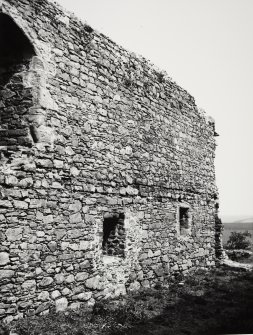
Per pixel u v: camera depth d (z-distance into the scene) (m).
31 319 5.57
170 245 9.83
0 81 6.40
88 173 7.11
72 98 6.88
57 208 6.33
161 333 5.81
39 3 6.36
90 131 7.26
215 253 12.70
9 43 6.24
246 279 10.35
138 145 8.80
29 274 5.72
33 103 6.15
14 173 5.65
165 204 9.79
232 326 6.24
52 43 6.55
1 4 5.64
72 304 6.42
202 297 8.19
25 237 5.72
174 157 10.48
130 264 8.10
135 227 8.43
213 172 13.08
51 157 6.29
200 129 12.30
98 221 7.25
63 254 6.36
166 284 9.08
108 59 7.99
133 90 8.80
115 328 5.70
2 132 6.23
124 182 8.16
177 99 10.93
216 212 13.02
